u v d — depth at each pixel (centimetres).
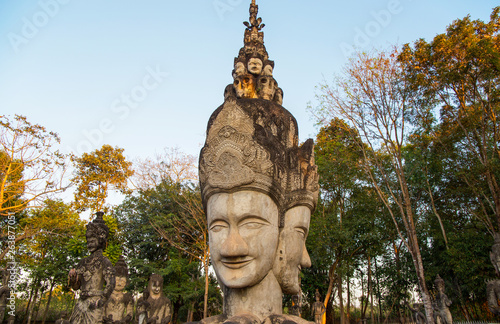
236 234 388
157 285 1032
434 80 1582
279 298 409
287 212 438
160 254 2259
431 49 1619
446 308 1243
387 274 2147
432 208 1945
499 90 1527
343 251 1939
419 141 1816
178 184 2219
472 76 1517
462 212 1983
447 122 1767
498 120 1725
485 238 1739
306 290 2023
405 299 2119
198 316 2308
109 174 2625
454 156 1748
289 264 420
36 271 2297
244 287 387
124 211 2428
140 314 938
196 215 1922
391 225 1991
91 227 698
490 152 1717
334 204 2089
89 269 672
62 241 2216
